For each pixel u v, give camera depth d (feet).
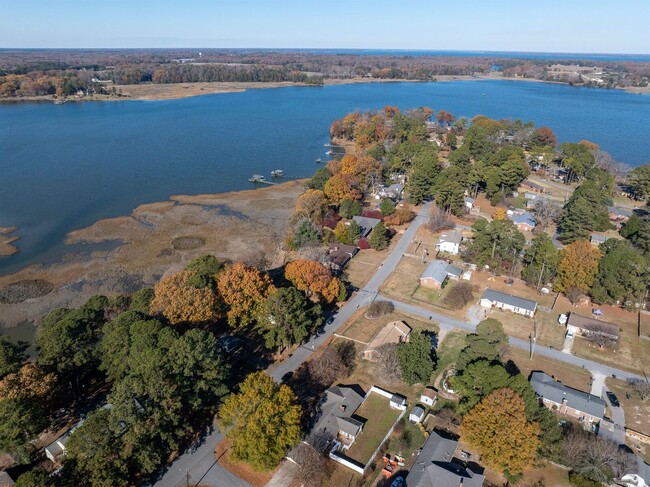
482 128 651.66
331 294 277.03
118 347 201.16
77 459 152.76
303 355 240.94
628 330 266.36
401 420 197.36
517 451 164.45
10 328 270.67
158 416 163.63
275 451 168.35
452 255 357.20
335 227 399.24
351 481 170.40
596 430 195.11
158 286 240.94
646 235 343.87
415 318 277.64
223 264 300.81
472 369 194.90
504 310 285.84
